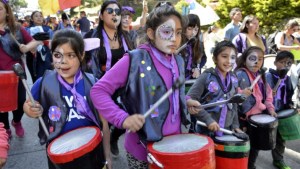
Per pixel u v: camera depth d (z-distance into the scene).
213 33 8.87
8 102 3.23
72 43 2.01
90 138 1.80
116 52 3.38
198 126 2.50
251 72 3.11
